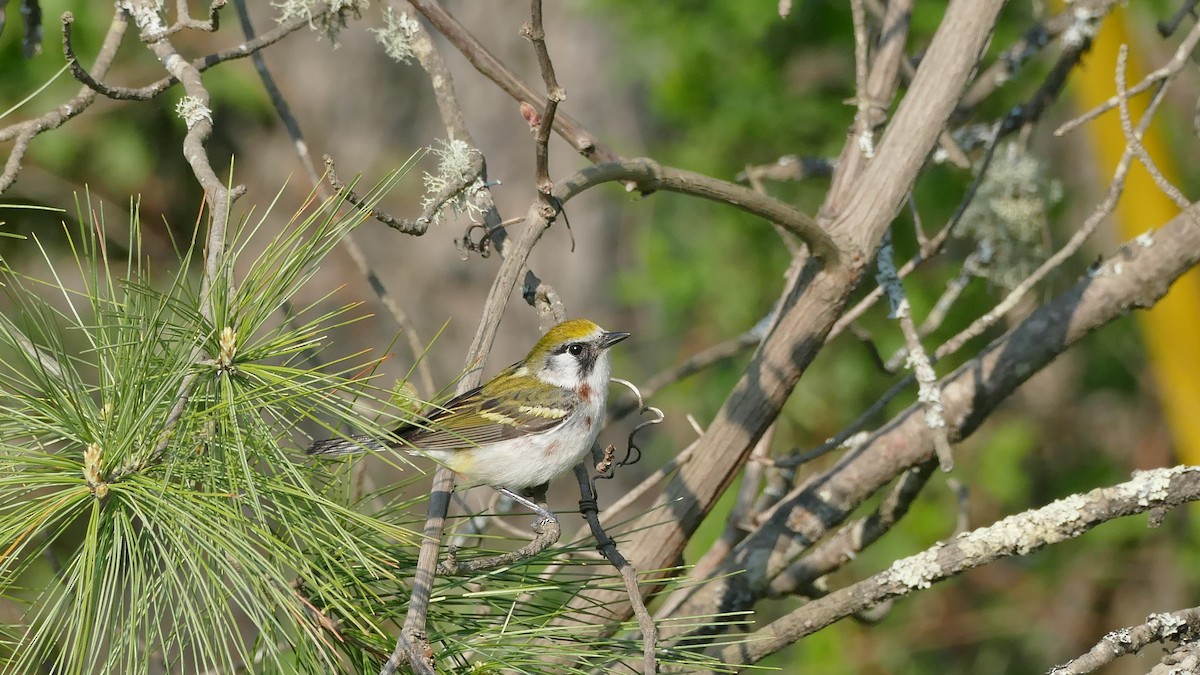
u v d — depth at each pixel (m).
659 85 17.34
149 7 8.84
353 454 6.67
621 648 6.83
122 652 5.35
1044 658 18.61
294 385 5.70
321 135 22.66
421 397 10.20
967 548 7.84
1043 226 12.55
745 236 17.50
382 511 6.89
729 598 10.44
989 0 8.77
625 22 17.62
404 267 22.69
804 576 10.64
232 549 5.40
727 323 17.89
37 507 5.53
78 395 5.86
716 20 16.67
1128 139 8.00
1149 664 18.20
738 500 11.27
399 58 9.56
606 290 23.39
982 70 16.28
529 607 6.71
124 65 18.62
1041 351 9.98
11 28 16.92
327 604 6.01
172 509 5.41
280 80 22.61
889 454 10.22
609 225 23.41
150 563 5.82
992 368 10.09
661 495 9.65
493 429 9.27
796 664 18.22
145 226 19.20
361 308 21.86
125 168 18.86
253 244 20.84
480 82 22.80
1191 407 15.30
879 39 10.96
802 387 17.61
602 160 9.12
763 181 17.23
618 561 6.78
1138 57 16.89
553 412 9.28
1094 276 10.00
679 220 18.73
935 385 8.95
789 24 16.89
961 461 18.25
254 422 5.74
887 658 18.44
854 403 17.75
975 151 14.28
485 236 8.30
